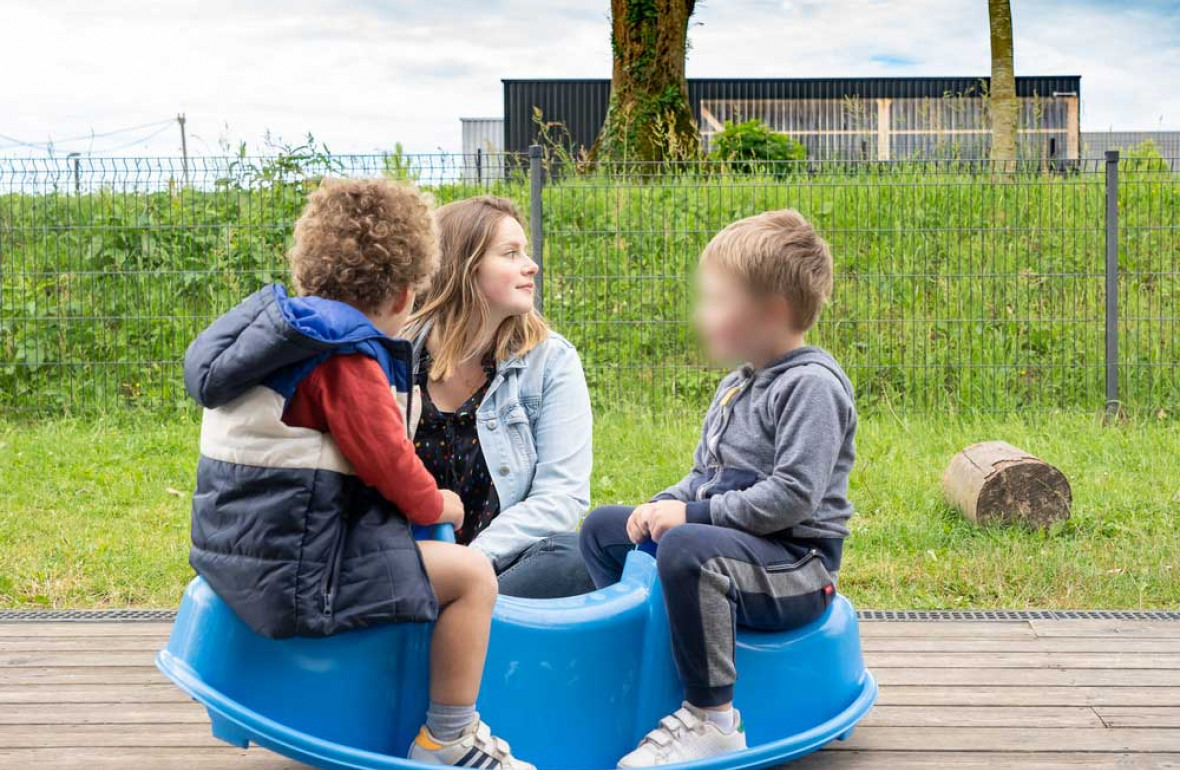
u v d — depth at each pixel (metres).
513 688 2.29
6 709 2.99
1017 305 7.69
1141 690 3.10
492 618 2.28
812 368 2.46
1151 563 4.55
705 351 2.63
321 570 2.03
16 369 7.77
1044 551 4.71
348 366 2.04
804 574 2.45
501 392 2.80
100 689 3.13
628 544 2.70
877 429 6.88
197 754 2.71
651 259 7.77
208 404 2.06
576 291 7.71
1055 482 5.02
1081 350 7.60
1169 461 6.15
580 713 2.34
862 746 2.73
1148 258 8.16
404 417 2.17
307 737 2.09
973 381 7.45
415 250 2.19
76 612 3.92
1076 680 3.18
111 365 7.73
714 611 2.30
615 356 7.54
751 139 11.05
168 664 2.17
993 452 5.21
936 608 4.13
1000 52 10.39
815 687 2.52
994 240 7.68
